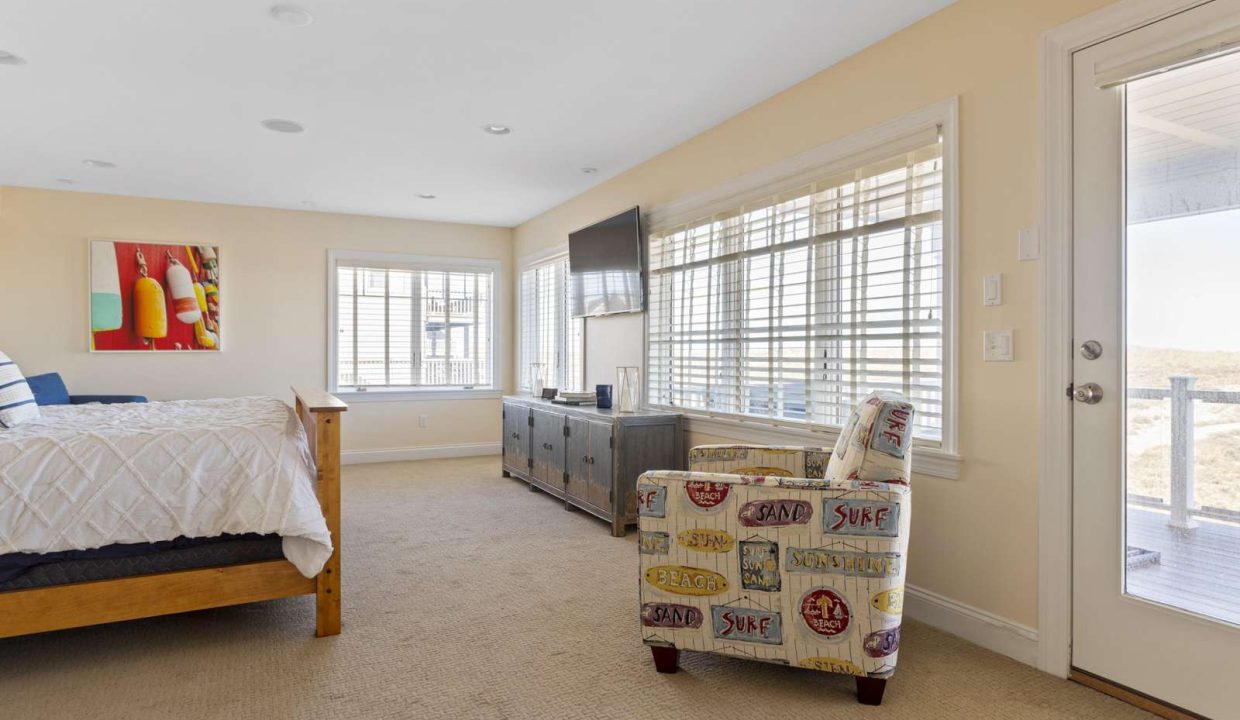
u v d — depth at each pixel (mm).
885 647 1876
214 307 5395
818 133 2992
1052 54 2080
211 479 2223
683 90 3180
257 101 3299
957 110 2379
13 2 2363
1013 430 2207
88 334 5016
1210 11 1729
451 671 2125
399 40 2680
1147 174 1875
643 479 2092
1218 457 1745
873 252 2760
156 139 3850
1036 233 2129
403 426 6121
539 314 6039
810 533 1916
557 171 4559
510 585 2908
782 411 3229
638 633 2418
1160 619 1848
